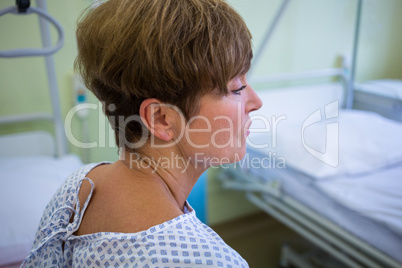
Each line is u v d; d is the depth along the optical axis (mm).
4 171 1393
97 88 510
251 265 1817
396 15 1896
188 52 426
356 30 2068
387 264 1294
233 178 2018
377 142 1778
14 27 1551
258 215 2232
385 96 2051
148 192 470
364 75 2141
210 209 2127
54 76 1590
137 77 443
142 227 432
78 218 503
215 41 431
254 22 1894
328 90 2223
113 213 460
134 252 413
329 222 1533
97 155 1492
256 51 1889
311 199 1613
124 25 435
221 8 455
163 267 396
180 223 436
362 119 1991
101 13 475
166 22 423
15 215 1178
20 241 1131
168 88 441
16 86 1646
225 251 424
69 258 517
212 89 454
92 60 485
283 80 2150
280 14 1749
